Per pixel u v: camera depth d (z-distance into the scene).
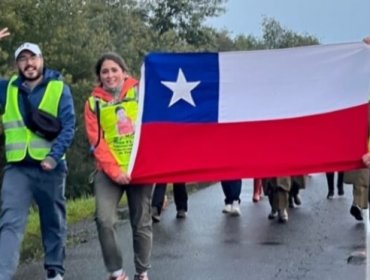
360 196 8.92
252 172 5.18
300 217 9.85
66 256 7.09
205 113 5.21
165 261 6.82
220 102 5.21
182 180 5.23
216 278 6.07
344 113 5.11
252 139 5.19
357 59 5.10
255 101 5.18
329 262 6.65
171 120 5.23
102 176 5.31
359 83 5.10
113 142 5.25
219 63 5.20
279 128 5.16
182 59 5.23
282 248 7.45
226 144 5.21
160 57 5.23
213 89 5.21
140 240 5.42
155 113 5.24
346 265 6.49
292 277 6.05
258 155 5.18
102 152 5.23
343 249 7.29
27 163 5.16
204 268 6.49
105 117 5.25
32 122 5.12
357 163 5.10
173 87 5.23
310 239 7.98
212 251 7.34
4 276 5.02
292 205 10.99
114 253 5.27
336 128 5.12
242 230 8.78
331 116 5.12
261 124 5.17
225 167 5.20
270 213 10.05
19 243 5.14
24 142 5.14
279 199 9.38
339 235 8.19
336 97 5.12
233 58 5.18
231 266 6.55
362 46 5.10
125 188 5.37
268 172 5.17
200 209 11.04
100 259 6.95
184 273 6.28
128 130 5.24
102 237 5.24
